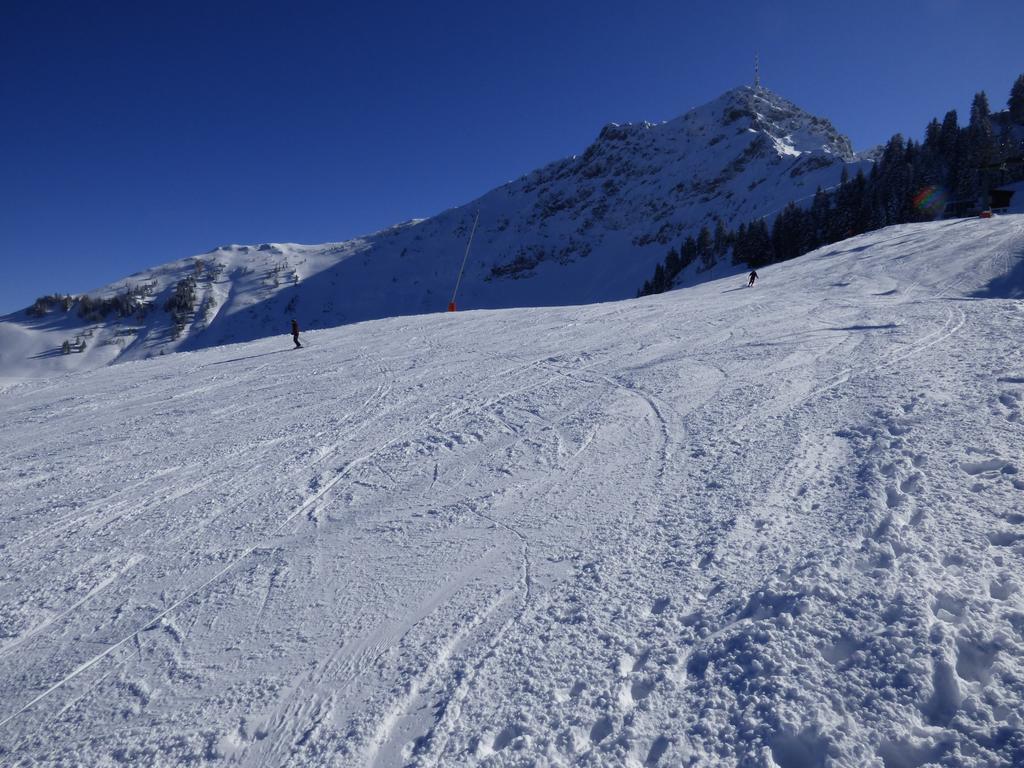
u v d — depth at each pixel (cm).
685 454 625
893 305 1413
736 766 251
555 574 424
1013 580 332
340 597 422
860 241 3206
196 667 362
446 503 569
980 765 234
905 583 338
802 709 270
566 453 671
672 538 451
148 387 1359
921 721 258
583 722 286
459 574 438
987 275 1641
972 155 6378
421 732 293
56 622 424
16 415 1185
